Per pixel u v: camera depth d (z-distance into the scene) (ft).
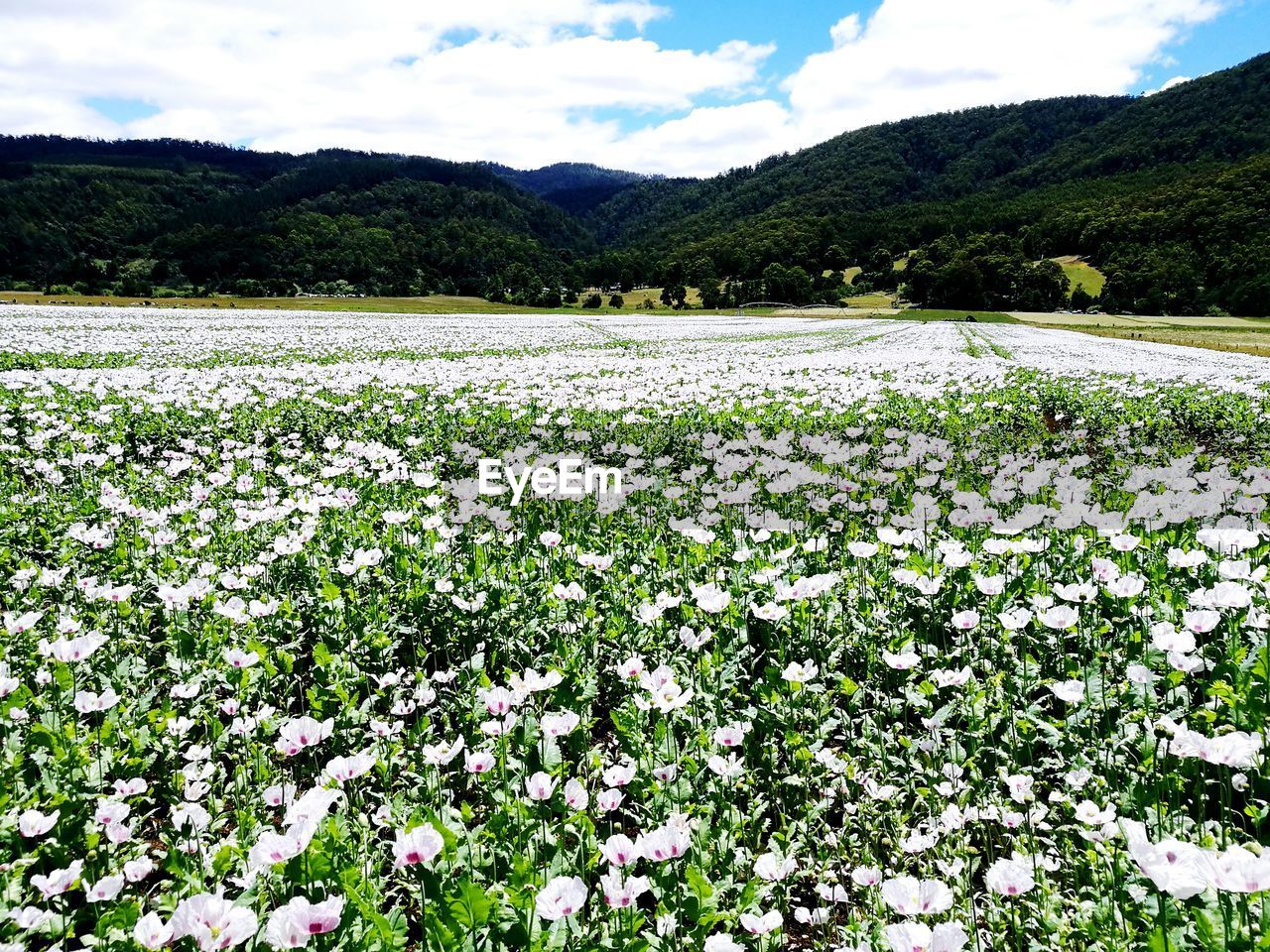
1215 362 100.78
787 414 46.98
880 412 47.80
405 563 20.88
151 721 14.51
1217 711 13.28
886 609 18.43
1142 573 19.26
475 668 16.58
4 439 36.88
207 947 7.68
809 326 232.12
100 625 18.22
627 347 118.32
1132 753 12.60
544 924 9.26
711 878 10.52
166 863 10.73
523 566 21.45
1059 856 11.07
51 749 13.16
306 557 22.00
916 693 14.74
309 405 48.14
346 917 9.12
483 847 10.75
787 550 19.97
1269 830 11.15
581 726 14.38
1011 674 15.51
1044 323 276.62
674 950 9.07
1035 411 49.67
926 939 7.80
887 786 12.23
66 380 53.57
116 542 23.30
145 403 45.85
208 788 12.34
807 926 11.05
